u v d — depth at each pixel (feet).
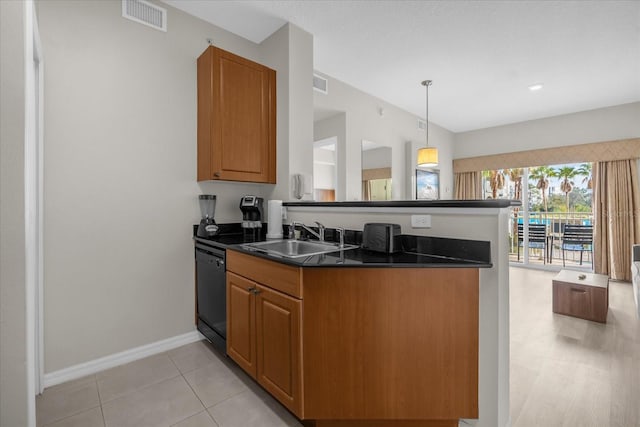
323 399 4.59
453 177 20.30
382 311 4.50
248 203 8.22
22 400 3.11
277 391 5.02
